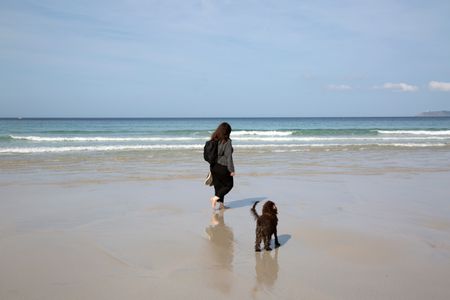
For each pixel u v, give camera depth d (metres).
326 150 19.98
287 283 4.11
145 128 55.06
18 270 4.41
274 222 5.22
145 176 11.50
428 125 72.00
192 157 16.55
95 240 5.55
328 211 7.45
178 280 4.17
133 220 6.69
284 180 11.00
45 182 10.34
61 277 4.23
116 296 3.78
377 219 6.85
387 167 13.77
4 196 8.54
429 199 8.58
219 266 4.61
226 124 7.55
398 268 4.55
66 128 52.66
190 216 7.06
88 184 10.12
